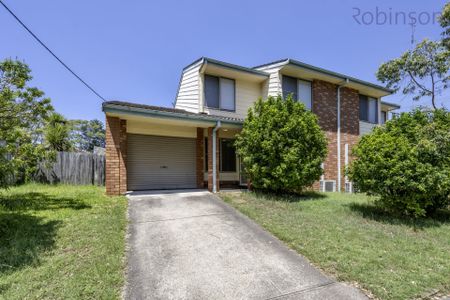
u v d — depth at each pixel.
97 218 5.28
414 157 5.88
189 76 11.39
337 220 5.73
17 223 4.74
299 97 11.46
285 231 4.91
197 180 10.40
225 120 8.81
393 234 4.96
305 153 8.27
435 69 11.93
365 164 6.32
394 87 13.47
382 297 2.84
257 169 8.25
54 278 2.99
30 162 6.35
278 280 3.24
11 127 5.29
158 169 9.85
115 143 7.73
